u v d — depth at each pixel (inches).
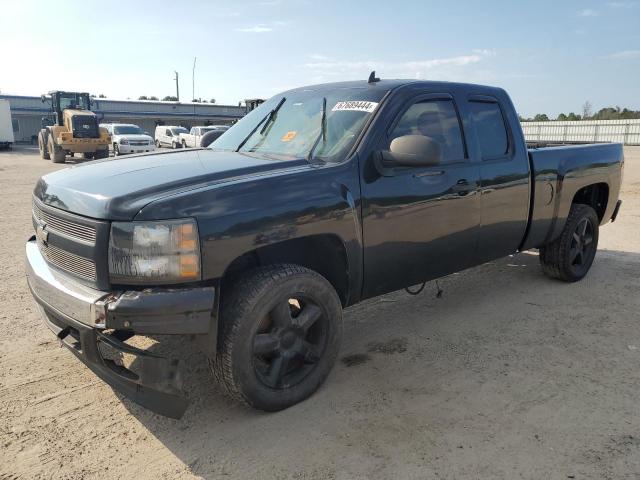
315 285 126.2
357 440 114.9
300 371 129.7
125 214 105.6
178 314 105.2
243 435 117.1
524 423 121.1
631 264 253.3
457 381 140.7
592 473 104.0
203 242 107.0
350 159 133.3
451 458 108.7
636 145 1419.8
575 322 181.0
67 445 113.3
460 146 161.8
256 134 163.9
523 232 187.8
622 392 134.6
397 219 141.4
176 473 105.1
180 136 1344.7
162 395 107.7
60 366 147.4
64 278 117.8
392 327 178.4
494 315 188.1
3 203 435.8
